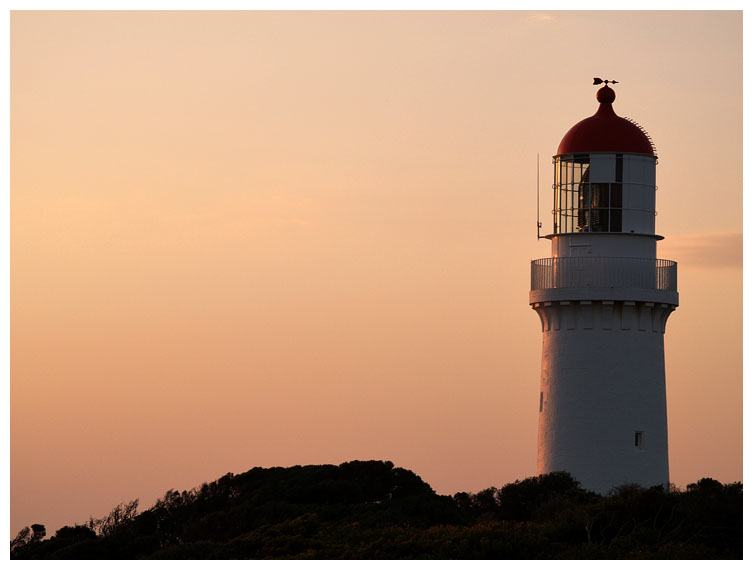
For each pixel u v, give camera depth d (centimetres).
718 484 17438
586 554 15412
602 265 18900
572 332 18962
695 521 16200
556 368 19038
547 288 19075
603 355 18862
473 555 15638
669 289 19112
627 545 15738
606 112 19450
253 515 18262
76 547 18125
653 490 16700
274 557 16150
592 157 19150
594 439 18788
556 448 18950
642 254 19112
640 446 18838
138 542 18225
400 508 18288
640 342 18950
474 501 19075
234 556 16550
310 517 17525
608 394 18800
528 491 18312
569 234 19125
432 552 15800
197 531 18275
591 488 18738
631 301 18800
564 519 16650
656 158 19362
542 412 19162
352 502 18925
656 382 19000
